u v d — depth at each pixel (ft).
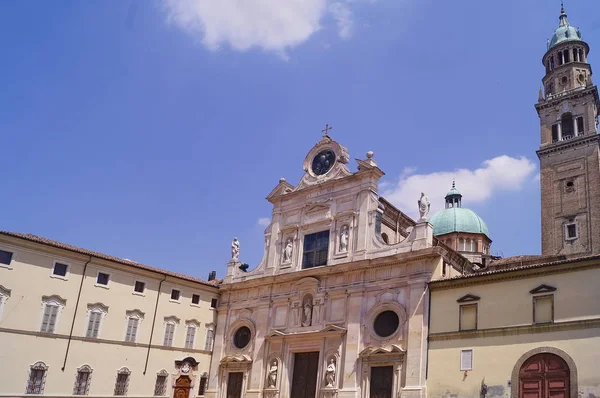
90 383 131.75
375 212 134.21
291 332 138.51
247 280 154.71
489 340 102.37
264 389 138.72
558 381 91.56
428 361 109.91
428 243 120.78
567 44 221.05
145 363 142.31
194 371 152.15
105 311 137.59
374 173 138.00
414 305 116.37
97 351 134.31
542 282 98.94
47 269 129.70
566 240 190.08
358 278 130.11
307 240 148.56
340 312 130.21
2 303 121.39
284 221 156.56
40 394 123.44
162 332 147.54
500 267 152.05
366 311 126.00
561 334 93.61
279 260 152.25
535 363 95.04
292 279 144.36
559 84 216.13
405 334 116.37
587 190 191.01
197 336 155.22
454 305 110.01
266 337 143.33
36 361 123.95
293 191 155.12
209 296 160.97
